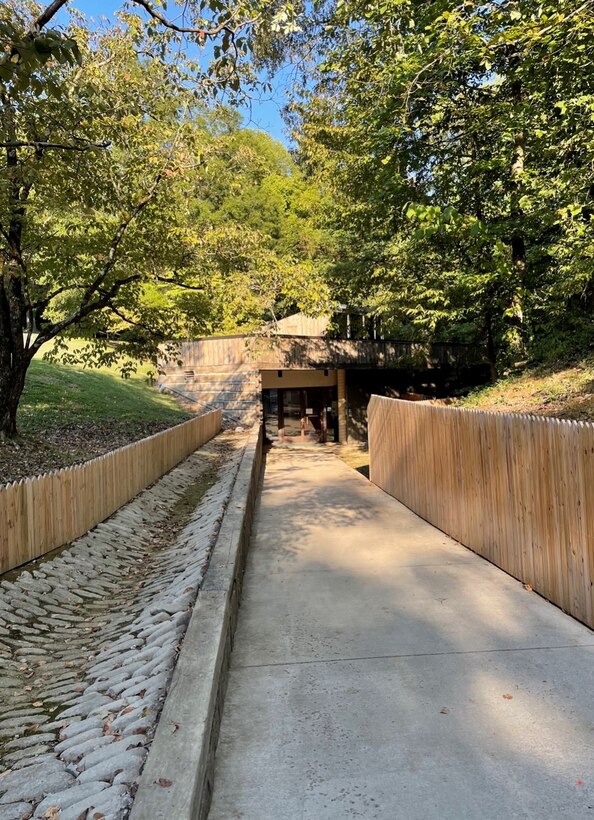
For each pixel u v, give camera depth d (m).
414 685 3.63
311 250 25.58
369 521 8.82
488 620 4.63
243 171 13.54
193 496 10.70
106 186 8.73
